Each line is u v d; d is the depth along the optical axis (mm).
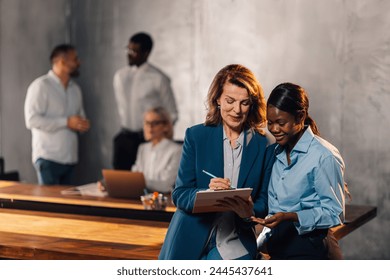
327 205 2982
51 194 5109
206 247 3170
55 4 8492
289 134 2990
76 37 8633
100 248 3588
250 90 3006
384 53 6922
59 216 4516
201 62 7949
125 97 8008
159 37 8227
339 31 7109
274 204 3143
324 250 3098
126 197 4879
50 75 7340
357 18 7020
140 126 7984
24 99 8086
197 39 7965
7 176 6770
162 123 5684
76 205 4590
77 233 3965
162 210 4410
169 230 3191
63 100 7352
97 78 8586
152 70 7926
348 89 7082
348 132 7090
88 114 8648
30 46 8141
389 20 6898
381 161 6949
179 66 8141
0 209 4762
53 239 3799
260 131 3143
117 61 8469
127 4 8367
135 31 8352
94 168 8664
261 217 3154
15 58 7930
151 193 5102
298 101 2959
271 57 7449
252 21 7531
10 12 7824
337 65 7129
